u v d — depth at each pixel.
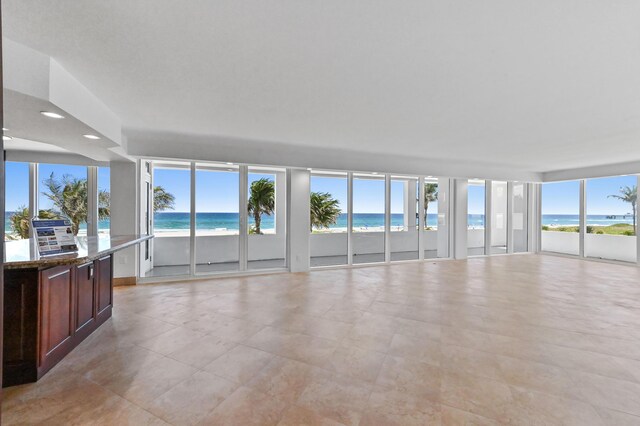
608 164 7.93
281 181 8.51
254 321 3.90
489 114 4.01
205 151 5.90
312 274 6.69
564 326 3.72
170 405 2.27
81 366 2.81
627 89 3.17
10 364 2.51
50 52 2.50
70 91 2.89
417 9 1.99
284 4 1.95
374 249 9.92
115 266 5.64
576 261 8.40
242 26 2.18
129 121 4.41
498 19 2.08
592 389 2.47
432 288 5.50
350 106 3.78
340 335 3.47
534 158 7.25
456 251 8.62
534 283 5.87
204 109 3.90
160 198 7.40
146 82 3.09
